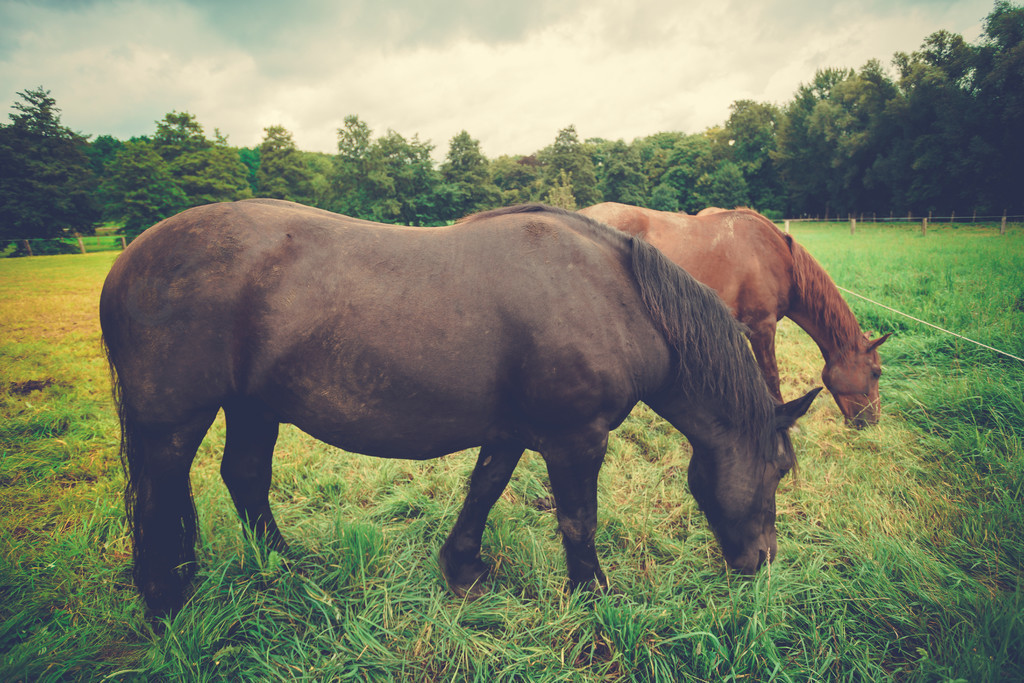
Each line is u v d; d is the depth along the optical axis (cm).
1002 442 302
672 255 369
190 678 161
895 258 1020
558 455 174
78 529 231
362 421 162
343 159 4759
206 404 165
